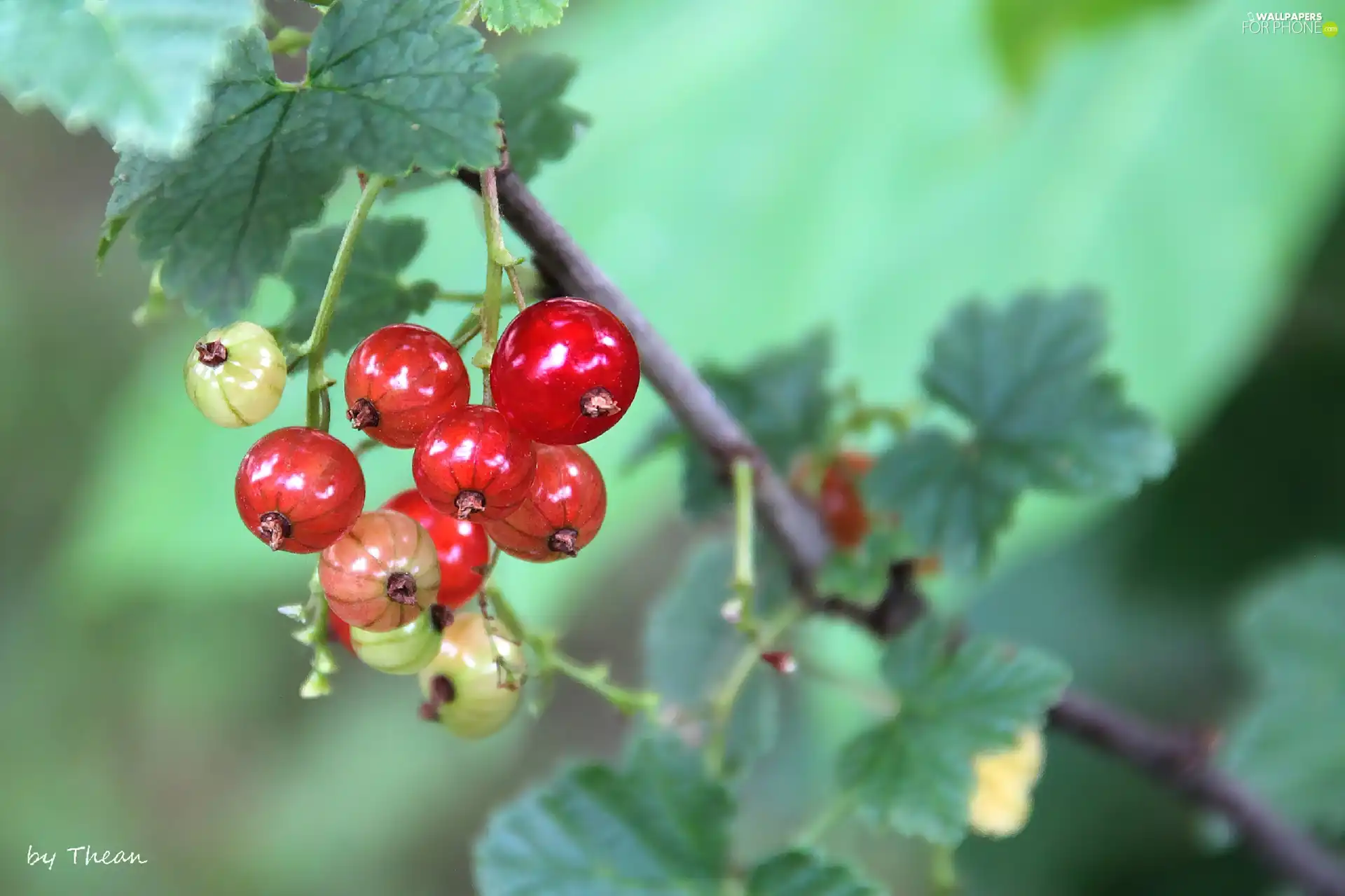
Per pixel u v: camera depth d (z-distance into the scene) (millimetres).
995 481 300
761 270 371
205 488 397
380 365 252
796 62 386
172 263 254
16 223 865
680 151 388
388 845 683
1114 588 469
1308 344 430
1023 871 459
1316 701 339
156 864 711
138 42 220
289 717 724
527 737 718
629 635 761
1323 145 326
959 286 342
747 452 283
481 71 246
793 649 313
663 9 444
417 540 255
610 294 266
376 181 255
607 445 354
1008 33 348
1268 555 445
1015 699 286
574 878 281
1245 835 306
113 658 733
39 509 800
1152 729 307
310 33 255
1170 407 326
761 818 384
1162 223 331
